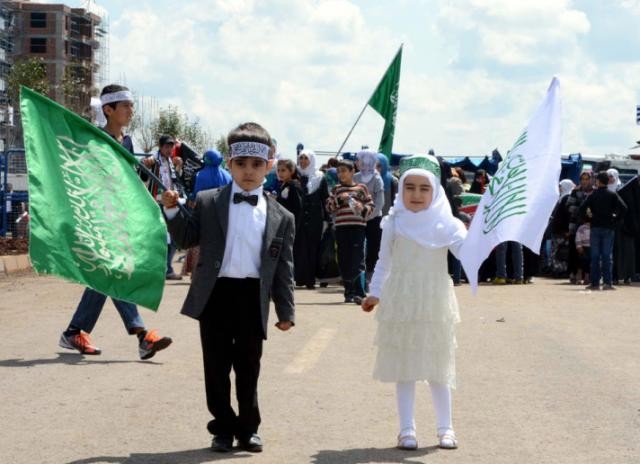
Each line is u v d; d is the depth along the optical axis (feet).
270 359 31.09
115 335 35.19
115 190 21.02
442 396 21.12
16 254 67.62
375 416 23.58
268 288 20.02
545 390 26.84
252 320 20.10
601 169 64.75
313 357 31.45
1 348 32.07
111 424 22.16
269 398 25.39
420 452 20.40
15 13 400.06
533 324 41.04
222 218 20.03
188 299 20.07
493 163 88.12
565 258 69.41
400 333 20.88
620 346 35.04
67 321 38.83
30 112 20.57
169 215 19.83
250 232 20.07
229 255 20.01
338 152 66.13
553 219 69.46
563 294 55.62
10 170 76.64
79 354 31.01
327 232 56.85
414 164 21.36
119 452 19.86
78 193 20.57
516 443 21.15
